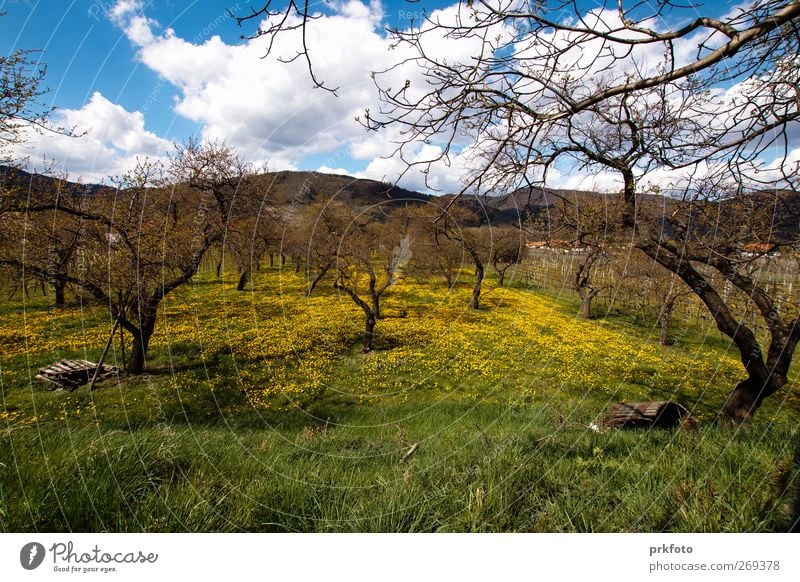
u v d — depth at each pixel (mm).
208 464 3947
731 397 6309
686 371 15102
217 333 18031
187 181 12281
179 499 3170
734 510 3096
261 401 11945
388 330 19641
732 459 3980
